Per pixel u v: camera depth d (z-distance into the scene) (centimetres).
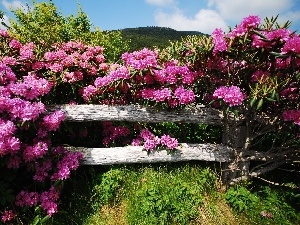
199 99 444
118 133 451
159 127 512
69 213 369
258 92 334
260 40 346
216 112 422
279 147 416
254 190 424
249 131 412
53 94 420
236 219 378
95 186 385
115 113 397
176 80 389
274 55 337
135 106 407
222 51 365
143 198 370
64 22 670
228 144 425
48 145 370
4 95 343
